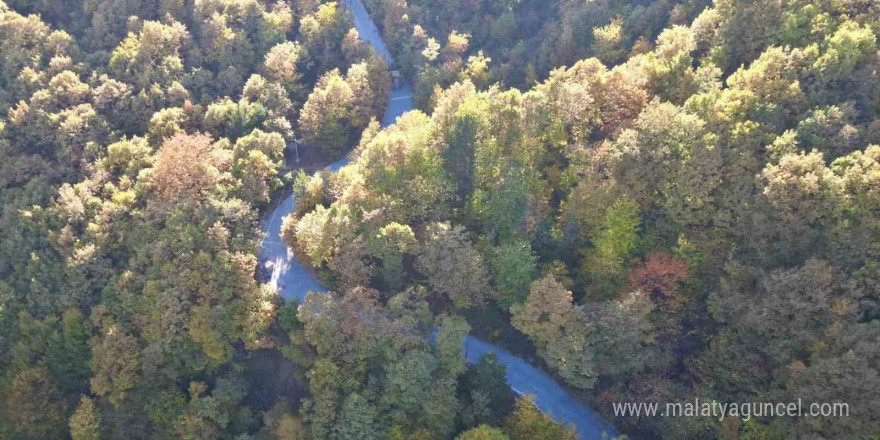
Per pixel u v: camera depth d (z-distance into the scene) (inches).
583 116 4350.4
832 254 2955.2
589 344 3218.5
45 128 4613.7
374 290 3572.8
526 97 4407.0
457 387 3467.0
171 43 5561.0
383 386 3341.5
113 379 3540.8
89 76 5196.9
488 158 4094.5
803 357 2861.7
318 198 4397.1
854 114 3444.9
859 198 2960.1
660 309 3366.1
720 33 4520.2
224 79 5516.7
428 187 4010.8
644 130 3722.9
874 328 2632.9
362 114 5590.6
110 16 5684.1
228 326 3624.5
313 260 3826.3
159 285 3661.4
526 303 3331.7
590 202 3619.6
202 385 3641.7
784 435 2773.1
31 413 3713.1
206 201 4079.7
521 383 3570.4
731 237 3351.4
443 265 3531.0
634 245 3528.5
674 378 3289.9
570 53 5802.2
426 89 5905.5
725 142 3555.6
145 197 4249.5
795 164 3139.8
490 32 6643.7
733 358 3080.7
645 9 5767.7
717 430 2984.7
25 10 5880.9
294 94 5762.8
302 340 3531.0
